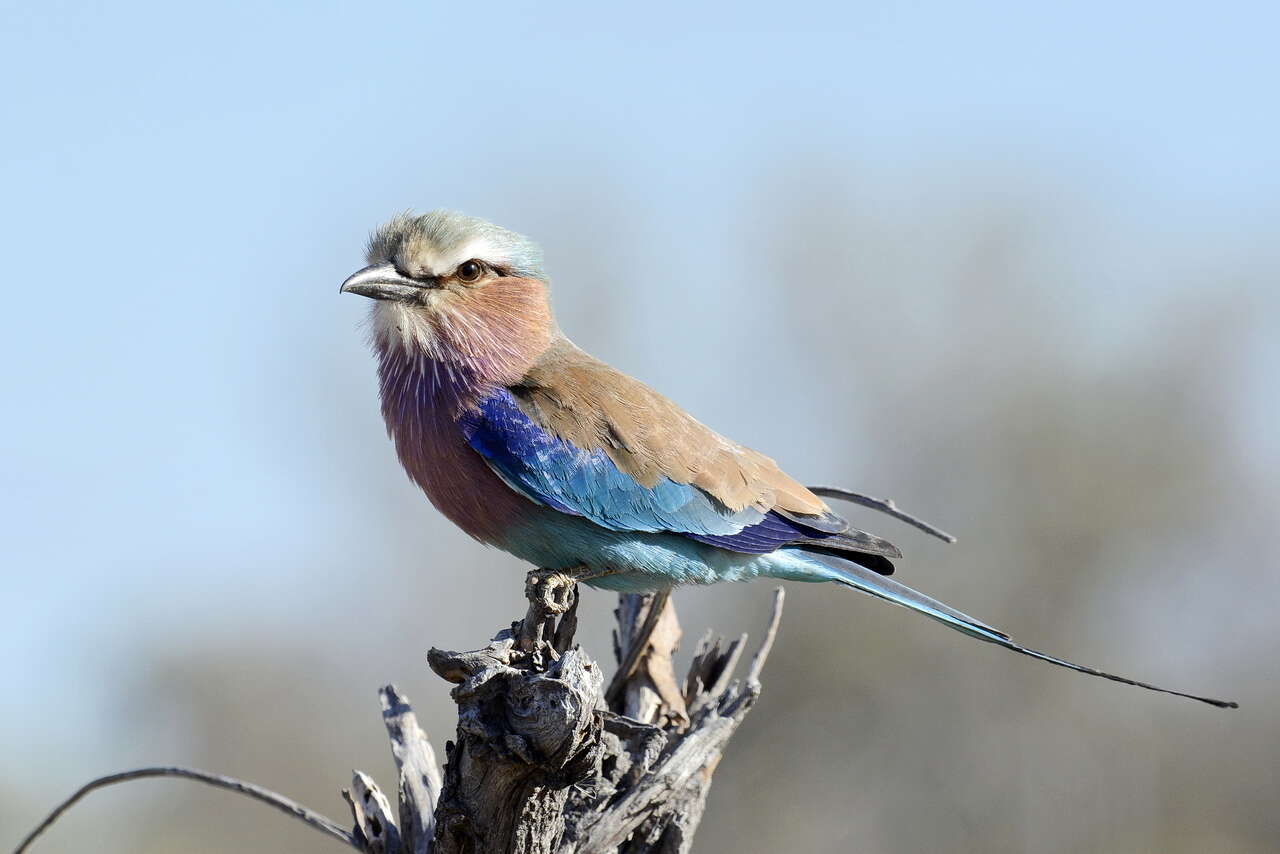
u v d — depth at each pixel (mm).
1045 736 16391
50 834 16859
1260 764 15875
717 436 8148
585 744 5504
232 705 18219
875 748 16469
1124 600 17547
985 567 17656
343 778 18141
